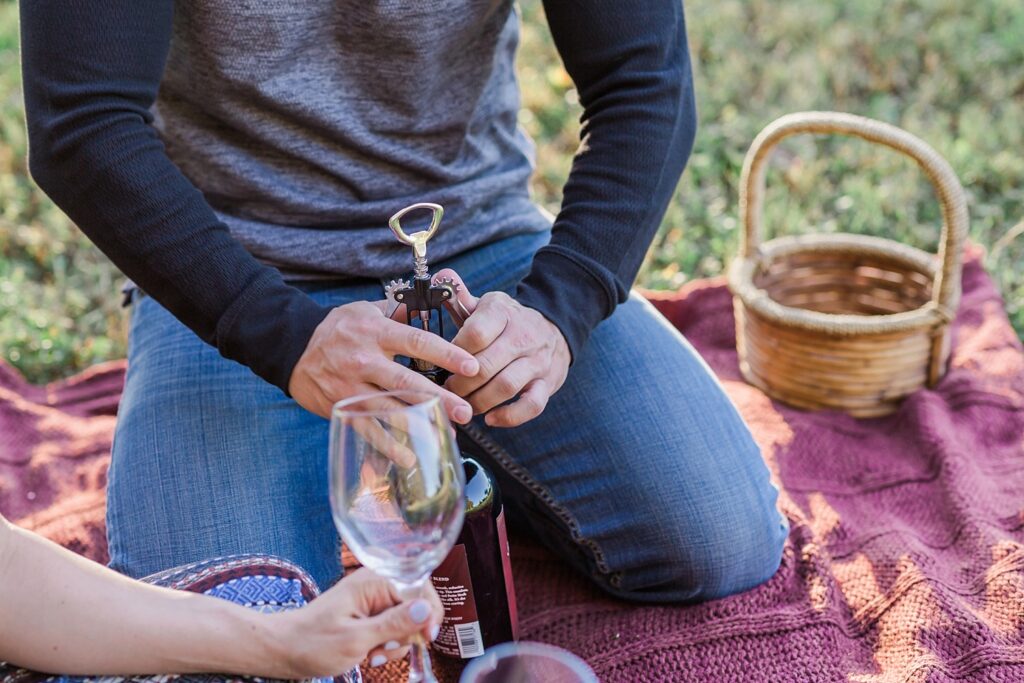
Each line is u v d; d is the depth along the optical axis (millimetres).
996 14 3736
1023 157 3043
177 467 1363
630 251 1414
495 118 1629
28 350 2533
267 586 1116
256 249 1507
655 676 1405
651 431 1507
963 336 2303
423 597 989
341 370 1177
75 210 1236
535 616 1547
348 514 925
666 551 1474
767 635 1450
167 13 1260
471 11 1416
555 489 1535
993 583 1519
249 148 1483
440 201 1549
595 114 1470
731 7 3932
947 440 1890
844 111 3326
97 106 1206
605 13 1420
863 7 3818
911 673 1340
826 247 2340
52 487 2008
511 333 1249
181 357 1488
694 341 2477
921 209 2877
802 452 1981
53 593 984
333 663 967
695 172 3088
